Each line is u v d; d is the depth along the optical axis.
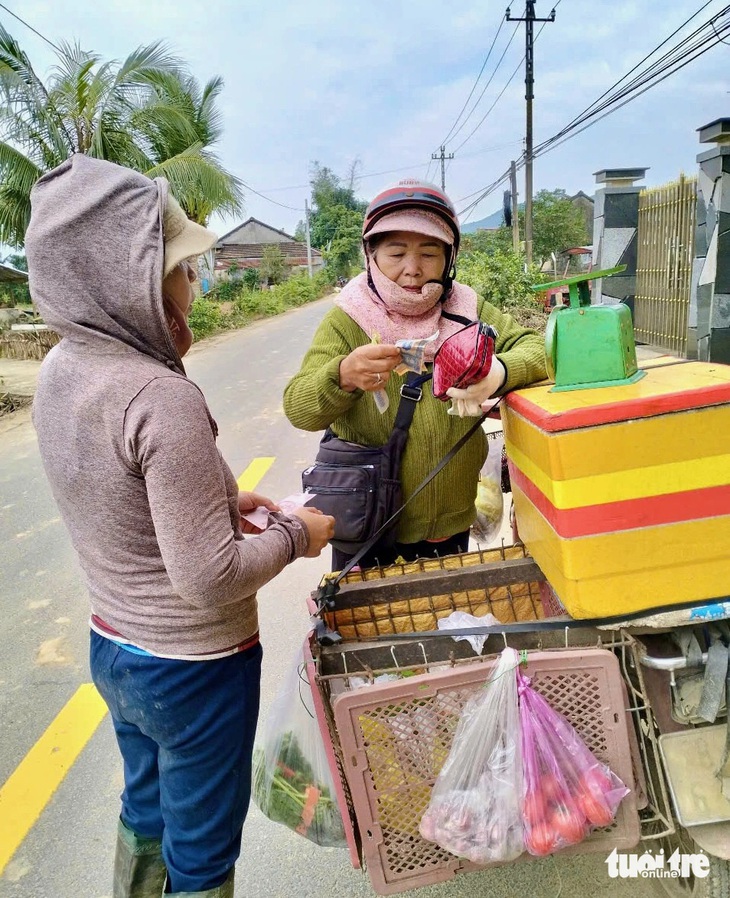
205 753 1.32
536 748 1.33
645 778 1.50
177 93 13.32
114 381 1.13
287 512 1.53
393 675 1.46
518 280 12.34
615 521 1.27
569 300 1.45
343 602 1.67
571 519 1.27
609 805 1.34
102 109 12.00
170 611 1.25
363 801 1.38
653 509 1.27
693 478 1.26
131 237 1.14
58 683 2.97
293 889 1.87
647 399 1.22
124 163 12.45
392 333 1.74
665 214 8.30
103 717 2.71
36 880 1.99
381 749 1.37
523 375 1.54
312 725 1.59
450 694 1.36
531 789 1.31
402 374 1.68
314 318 22.64
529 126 17.59
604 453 1.24
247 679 1.36
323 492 1.80
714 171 6.64
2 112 10.87
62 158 11.53
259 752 1.74
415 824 1.41
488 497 2.22
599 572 1.30
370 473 1.78
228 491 1.30
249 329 20.55
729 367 1.45
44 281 1.15
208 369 11.71
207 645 1.27
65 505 1.27
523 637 1.42
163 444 1.09
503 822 1.33
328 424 1.82
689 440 1.24
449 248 1.73
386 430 1.81
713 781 1.40
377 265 1.71
